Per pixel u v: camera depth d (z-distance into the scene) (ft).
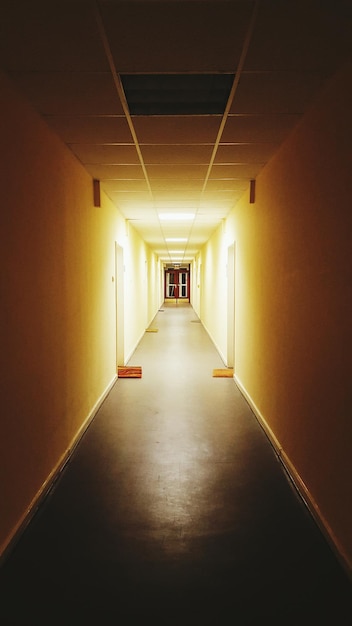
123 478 9.17
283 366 9.87
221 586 5.94
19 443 7.03
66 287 10.02
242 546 6.83
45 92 7.18
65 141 9.70
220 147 10.22
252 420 12.94
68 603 5.63
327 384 6.89
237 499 8.29
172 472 9.45
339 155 6.33
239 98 7.48
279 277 10.23
